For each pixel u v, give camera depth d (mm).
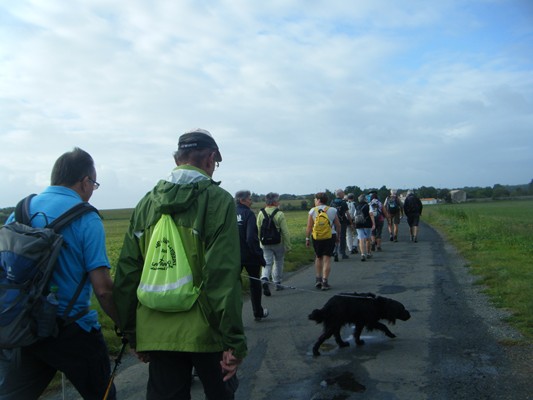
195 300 2422
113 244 27938
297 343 5711
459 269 10398
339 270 11422
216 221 2457
